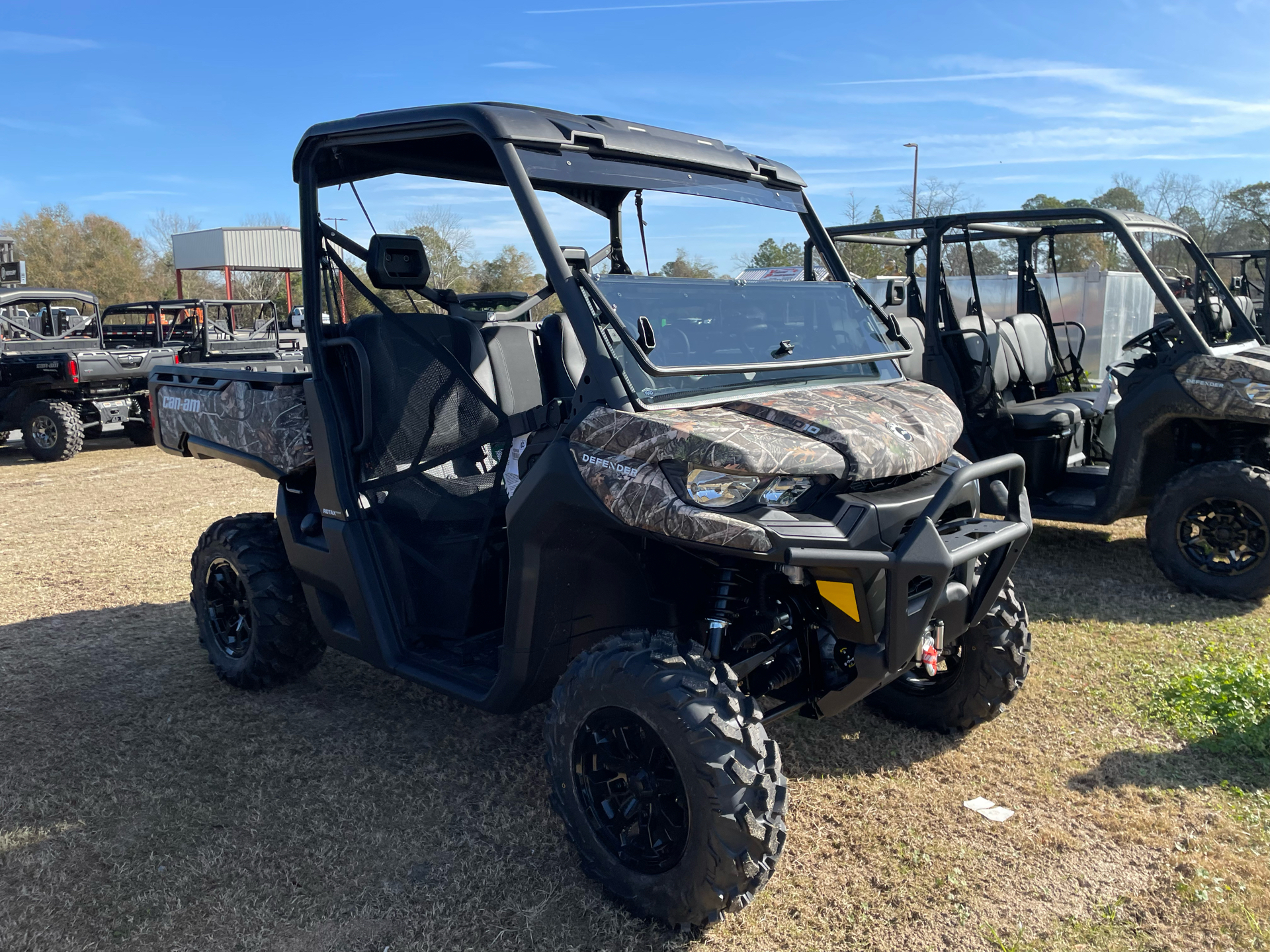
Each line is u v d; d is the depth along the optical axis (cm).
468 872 264
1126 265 753
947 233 579
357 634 332
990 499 285
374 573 325
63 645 453
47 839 282
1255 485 463
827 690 264
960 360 575
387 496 326
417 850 275
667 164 301
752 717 227
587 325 248
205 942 235
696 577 273
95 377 1127
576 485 239
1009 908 244
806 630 259
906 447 246
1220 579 480
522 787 311
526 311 379
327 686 399
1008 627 323
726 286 288
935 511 234
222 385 384
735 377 267
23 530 706
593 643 277
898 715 351
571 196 283
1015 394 627
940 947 230
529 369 354
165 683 404
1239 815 283
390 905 249
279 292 1881
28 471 1012
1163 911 241
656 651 235
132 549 639
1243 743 322
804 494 232
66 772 324
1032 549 596
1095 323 776
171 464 1045
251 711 374
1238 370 478
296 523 354
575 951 231
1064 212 532
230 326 1477
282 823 290
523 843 279
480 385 331
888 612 231
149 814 296
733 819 217
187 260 1825
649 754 238
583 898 251
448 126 278
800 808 296
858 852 271
